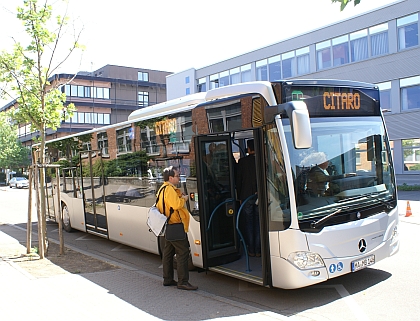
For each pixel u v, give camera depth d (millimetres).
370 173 6465
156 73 67312
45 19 9039
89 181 11289
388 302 5801
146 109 9312
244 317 5246
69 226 12906
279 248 5695
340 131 6199
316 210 5707
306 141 5152
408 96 27000
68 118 9945
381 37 28156
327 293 6285
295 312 5586
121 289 6500
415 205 16938
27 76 9359
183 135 7445
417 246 9234
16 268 7770
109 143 10180
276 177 5734
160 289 6512
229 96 6473
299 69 32969
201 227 6949
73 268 7945
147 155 8570
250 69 37031
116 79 61031
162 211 6461
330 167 5977
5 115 10008
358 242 5938
